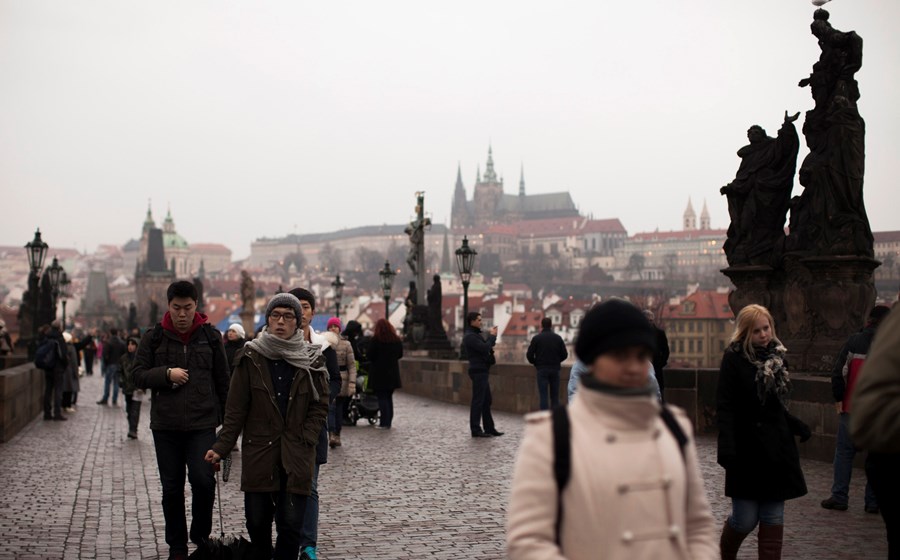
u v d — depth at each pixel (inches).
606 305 198.2
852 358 550.6
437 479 708.7
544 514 188.2
